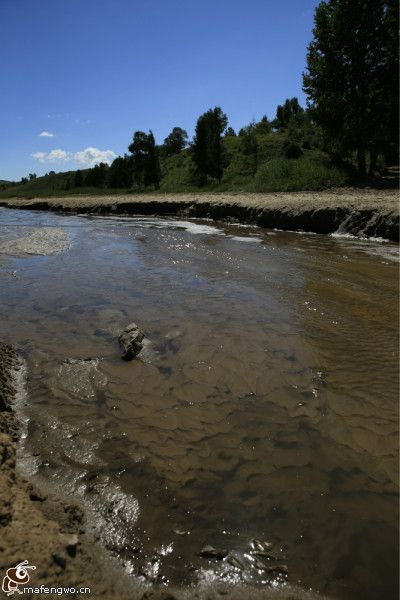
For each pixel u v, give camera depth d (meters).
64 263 9.98
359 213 13.14
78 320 6.04
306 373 4.48
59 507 2.62
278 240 12.78
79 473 3.03
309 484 2.96
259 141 43.91
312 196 18.58
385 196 16.28
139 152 48.19
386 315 6.18
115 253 11.21
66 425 3.59
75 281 8.23
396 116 25.38
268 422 3.67
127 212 24.38
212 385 4.26
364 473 3.08
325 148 35.47
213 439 3.45
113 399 4.01
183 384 4.27
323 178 23.67
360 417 3.72
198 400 4.00
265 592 2.19
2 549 2.06
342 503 2.80
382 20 24.47
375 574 2.30
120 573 2.22
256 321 5.96
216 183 38.81
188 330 5.62
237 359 4.79
